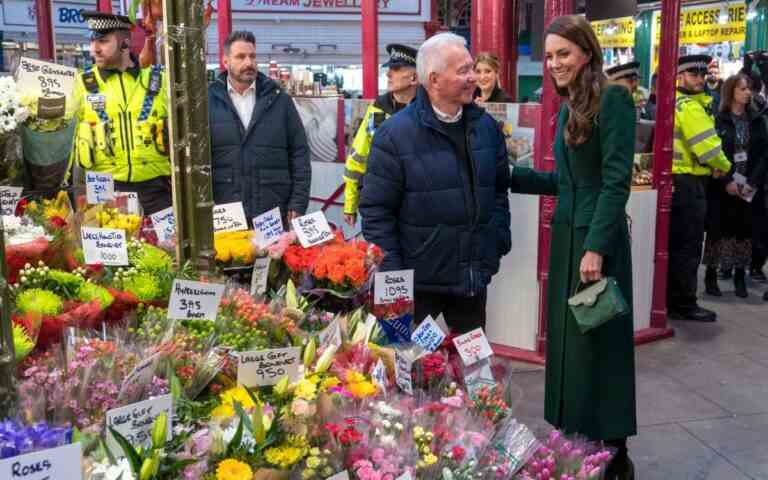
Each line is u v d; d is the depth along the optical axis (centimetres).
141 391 178
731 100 607
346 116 591
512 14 701
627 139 272
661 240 524
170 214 312
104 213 289
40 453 130
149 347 196
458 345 238
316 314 254
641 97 641
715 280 642
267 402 185
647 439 375
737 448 366
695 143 542
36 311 199
